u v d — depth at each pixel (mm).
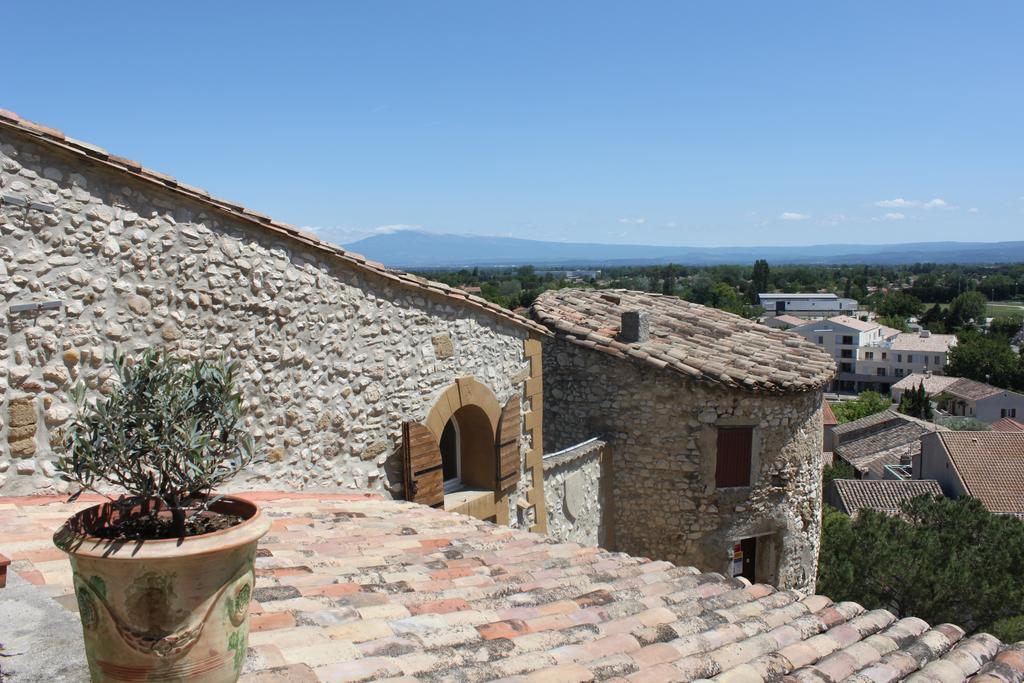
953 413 63031
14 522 4484
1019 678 3953
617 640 3830
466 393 8758
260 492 6543
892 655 4090
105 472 2406
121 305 5648
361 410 7477
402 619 3734
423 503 8094
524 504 9891
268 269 6559
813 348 13406
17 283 5094
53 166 5246
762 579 12258
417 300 8062
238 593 2426
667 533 11750
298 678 2816
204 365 2578
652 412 11664
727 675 3547
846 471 40375
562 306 13625
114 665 2297
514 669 3312
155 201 5801
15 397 5148
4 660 2633
